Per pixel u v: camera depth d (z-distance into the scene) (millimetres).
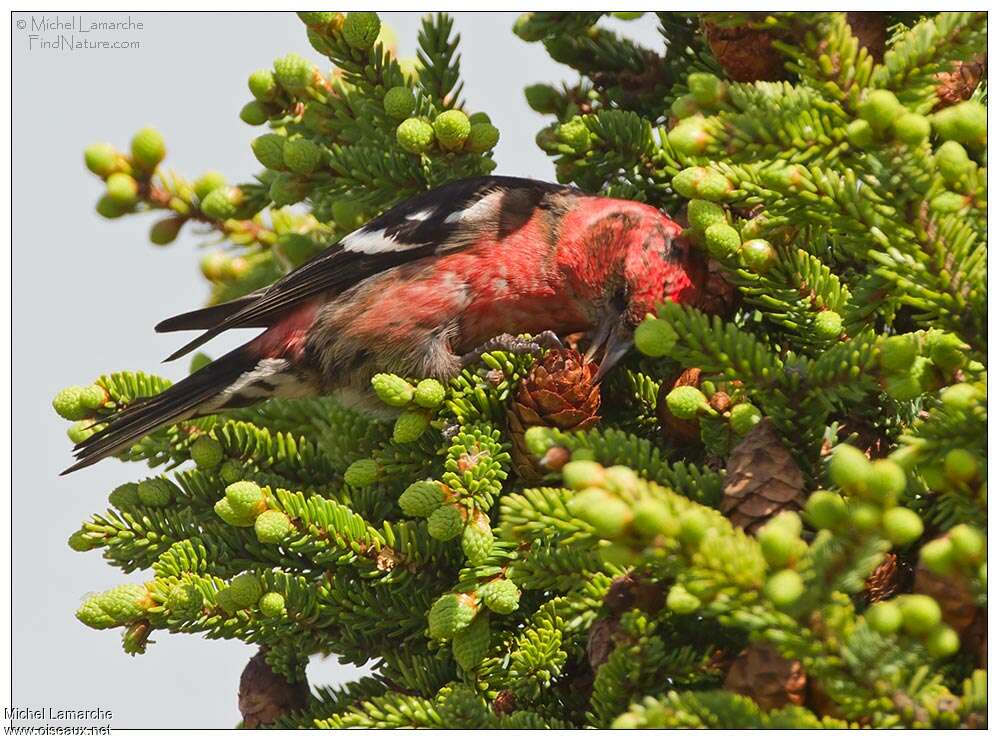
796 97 4527
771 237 5195
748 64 5574
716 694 3566
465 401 5906
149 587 5383
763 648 3773
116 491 6250
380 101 6598
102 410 6867
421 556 5551
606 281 7031
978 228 4062
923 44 4203
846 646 3291
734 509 4223
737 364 4645
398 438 5910
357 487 6215
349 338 7695
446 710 4641
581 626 4918
